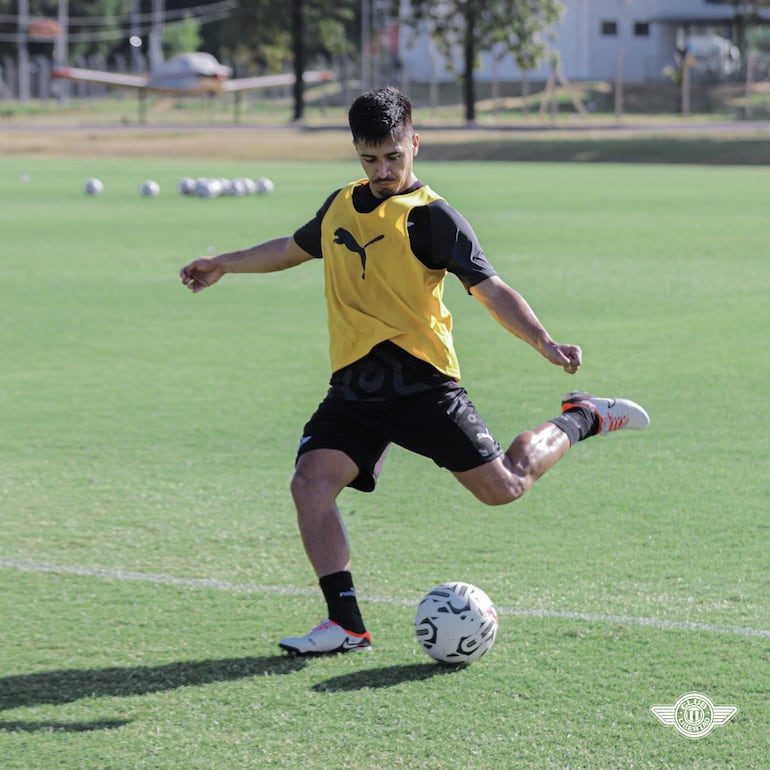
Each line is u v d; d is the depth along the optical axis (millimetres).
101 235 80312
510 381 36531
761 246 71625
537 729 14906
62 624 18531
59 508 24859
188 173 150250
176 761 14242
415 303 16984
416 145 17203
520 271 61469
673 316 47844
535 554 21578
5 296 55156
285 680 16391
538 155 172125
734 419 31766
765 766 14008
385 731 14891
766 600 19234
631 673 16516
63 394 35719
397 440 17266
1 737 14867
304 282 60031
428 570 20797
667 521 23469
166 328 46781
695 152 168000
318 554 17203
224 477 27094
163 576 20719
